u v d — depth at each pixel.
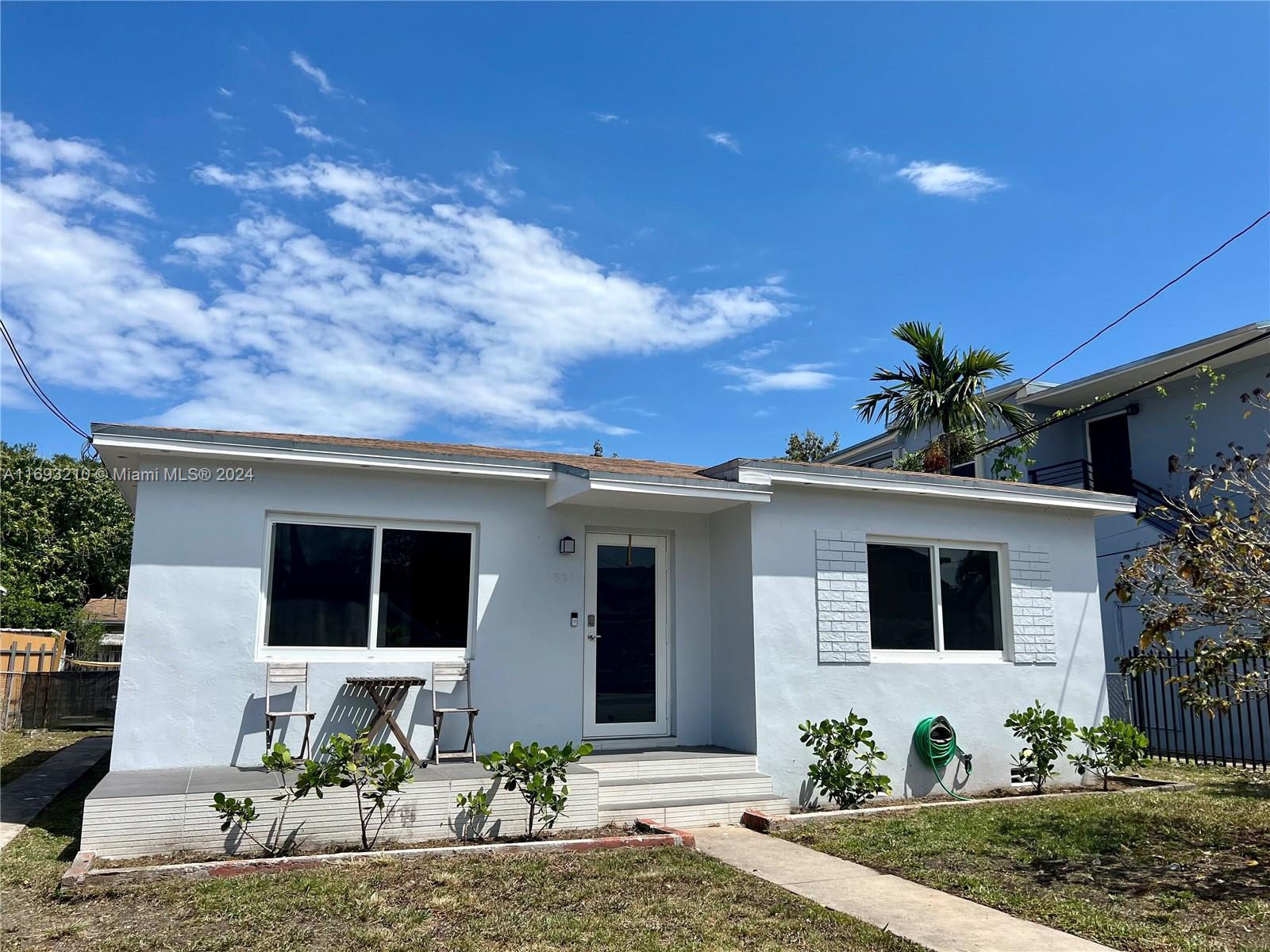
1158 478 18.19
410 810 7.16
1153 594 8.27
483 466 8.86
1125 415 19.14
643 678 9.85
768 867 6.75
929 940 5.09
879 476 10.04
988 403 18.81
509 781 7.42
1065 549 11.59
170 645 7.75
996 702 10.72
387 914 5.32
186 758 7.66
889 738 9.95
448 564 9.02
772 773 9.22
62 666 18.53
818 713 9.59
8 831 7.47
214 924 5.11
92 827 6.32
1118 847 7.39
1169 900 5.94
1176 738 14.30
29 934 4.95
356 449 8.28
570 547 9.40
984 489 10.68
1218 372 17.16
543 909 5.50
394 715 8.22
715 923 5.30
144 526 7.82
